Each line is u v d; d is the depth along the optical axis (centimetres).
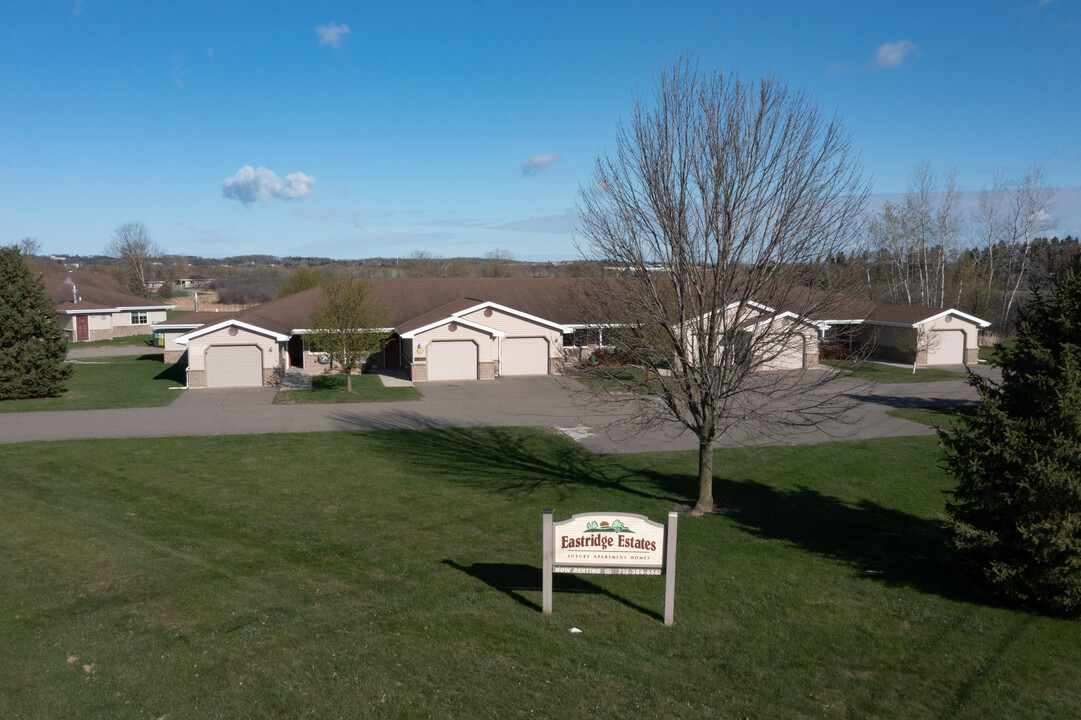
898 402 2875
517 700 728
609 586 1092
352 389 3184
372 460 1922
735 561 1218
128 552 1162
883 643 913
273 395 3031
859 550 1286
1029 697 778
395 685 747
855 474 1812
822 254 1328
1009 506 1037
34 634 851
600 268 1482
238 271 14125
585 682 774
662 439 2211
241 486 1642
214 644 829
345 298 3131
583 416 2583
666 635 916
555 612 978
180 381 3450
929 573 1176
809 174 1314
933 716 735
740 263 1367
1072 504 984
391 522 1398
